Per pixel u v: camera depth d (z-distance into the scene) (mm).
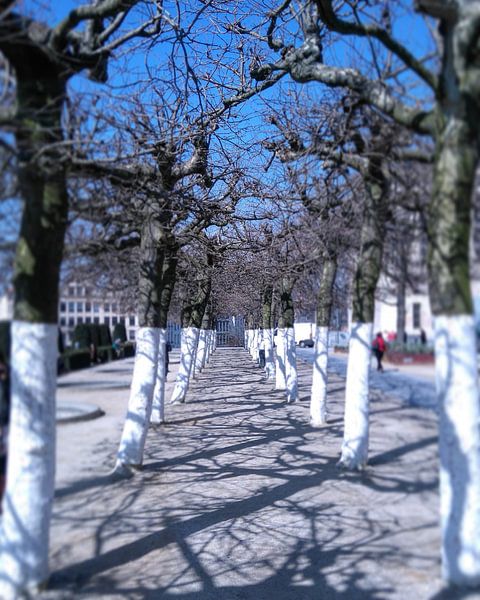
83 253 6309
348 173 6605
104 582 4969
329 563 5172
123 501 6949
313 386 10727
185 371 18281
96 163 5371
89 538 5668
